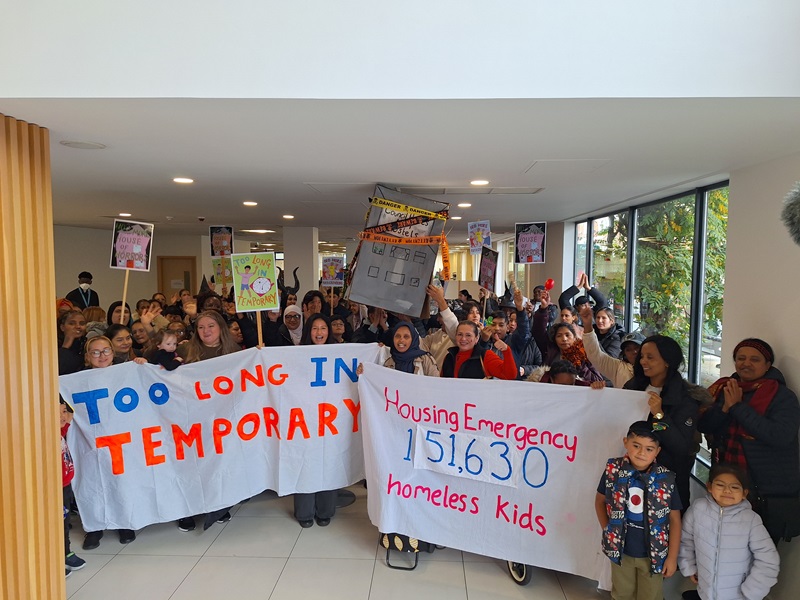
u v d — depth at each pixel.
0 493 2.25
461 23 2.02
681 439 2.48
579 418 2.72
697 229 4.47
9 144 2.29
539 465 2.80
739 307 3.38
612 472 2.47
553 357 4.68
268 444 3.43
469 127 2.50
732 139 2.66
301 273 10.26
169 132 2.61
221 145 2.93
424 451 3.03
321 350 3.41
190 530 3.50
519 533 2.86
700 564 2.39
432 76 2.04
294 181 4.26
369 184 4.39
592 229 7.39
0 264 2.25
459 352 3.51
